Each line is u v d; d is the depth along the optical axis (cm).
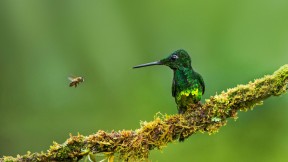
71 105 1761
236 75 1595
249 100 571
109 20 1841
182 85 626
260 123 1495
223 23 1872
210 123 575
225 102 572
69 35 1780
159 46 1908
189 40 1897
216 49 1816
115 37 1841
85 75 1794
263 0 1834
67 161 554
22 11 1700
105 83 1803
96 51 1809
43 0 1733
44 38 1745
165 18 1939
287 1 1816
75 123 1744
